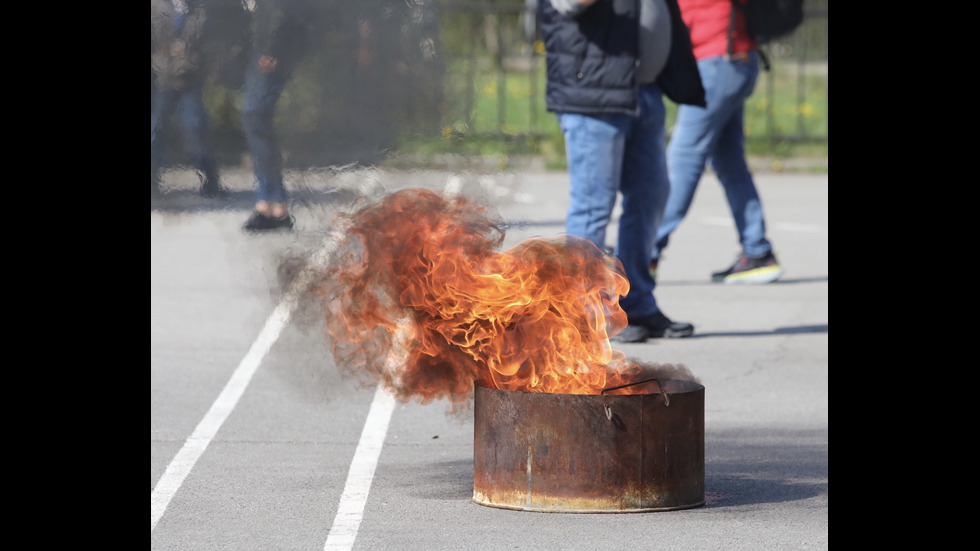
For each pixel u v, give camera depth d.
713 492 9.59
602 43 14.41
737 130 20.41
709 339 16.25
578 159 14.77
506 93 47.53
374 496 9.46
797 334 16.53
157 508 9.16
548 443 8.83
